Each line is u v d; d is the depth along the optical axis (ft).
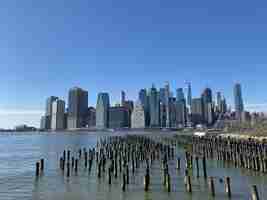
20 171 149.48
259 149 140.97
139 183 110.22
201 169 140.97
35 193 98.48
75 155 227.81
